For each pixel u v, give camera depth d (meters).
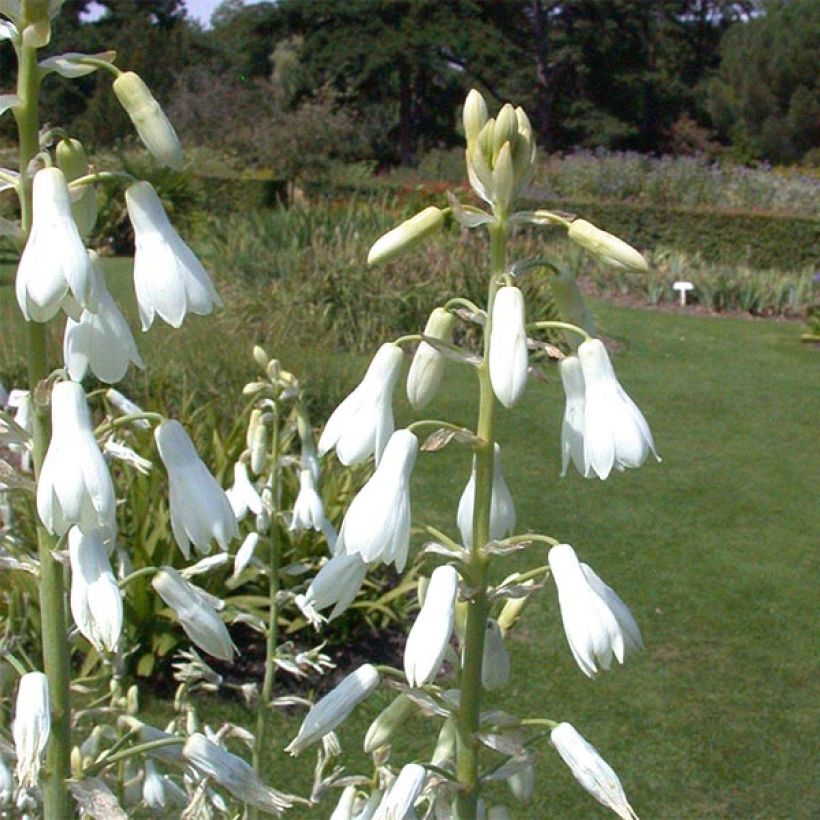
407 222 1.87
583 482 8.10
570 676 5.15
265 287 11.79
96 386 7.20
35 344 1.82
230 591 5.05
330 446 1.97
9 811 2.31
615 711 4.88
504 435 9.10
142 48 37.62
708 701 5.02
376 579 5.60
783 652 5.56
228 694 4.75
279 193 23.48
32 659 4.45
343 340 11.52
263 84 39.06
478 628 1.89
